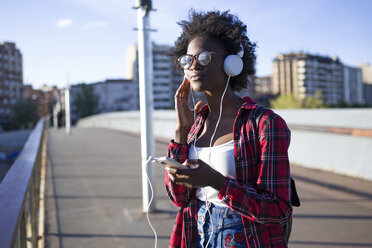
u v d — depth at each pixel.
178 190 1.28
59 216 4.07
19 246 1.42
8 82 94.50
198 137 1.34
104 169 6.98
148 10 4.11
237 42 1.24
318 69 128.88
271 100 65.56
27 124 89.50
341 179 5.71
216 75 1.23
